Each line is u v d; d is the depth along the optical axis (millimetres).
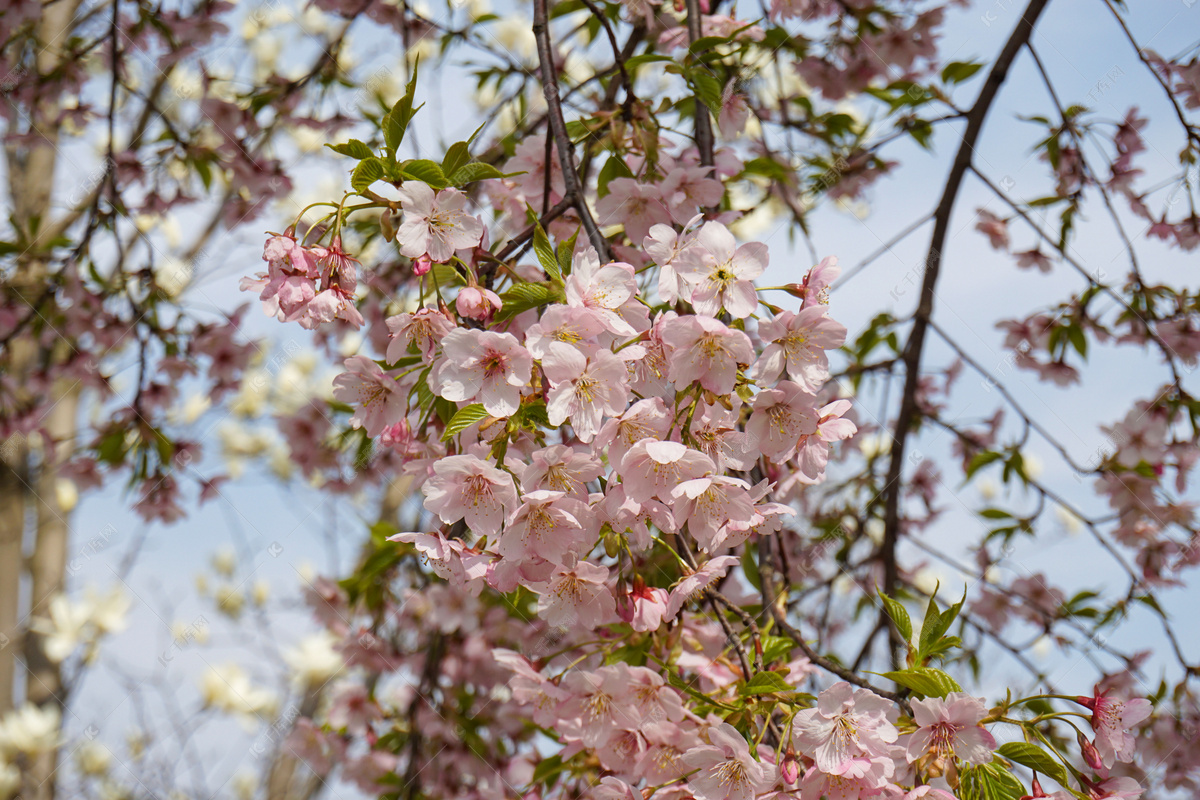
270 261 782
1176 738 1050
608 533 777
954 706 759
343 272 792
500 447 768
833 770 754
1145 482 1166
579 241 906
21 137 1329
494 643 1230
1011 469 1203
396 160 775
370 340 1285
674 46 1045
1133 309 1171
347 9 1318
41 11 1319
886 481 1270
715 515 771
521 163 939
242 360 1315
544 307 798
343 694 1217
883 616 1213
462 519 798
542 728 913
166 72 1284
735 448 779
